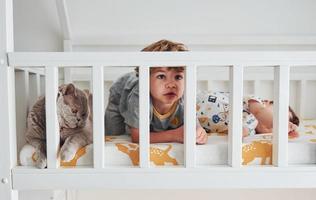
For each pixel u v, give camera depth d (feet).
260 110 4.50
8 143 3.51
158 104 3.97
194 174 3.58
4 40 3.44
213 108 4.60
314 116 6.27
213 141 3.91
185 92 3.49
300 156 3.73
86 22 6.08
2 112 3.48
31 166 3.62
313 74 6.09
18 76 4.19
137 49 6.05
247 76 6.05
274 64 3.48
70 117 3.69
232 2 6.12
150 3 6.10
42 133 3.76
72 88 3.75
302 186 3.62
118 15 6.09
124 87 4.36
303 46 6.11
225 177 3.59
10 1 3.52
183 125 3.83
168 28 6.13
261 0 6.13
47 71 3.46
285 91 3.51
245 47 6.10
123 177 3.57
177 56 3.43
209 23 6.14
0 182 3.53
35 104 3.85
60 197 6.15
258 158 3.70
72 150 3.55
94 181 3.57
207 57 3.45
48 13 6.02
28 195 5.65
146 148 3.54
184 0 6.11
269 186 3.61
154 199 6.47
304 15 6.15
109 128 4.52
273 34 6.14
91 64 3.45
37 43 6.05
